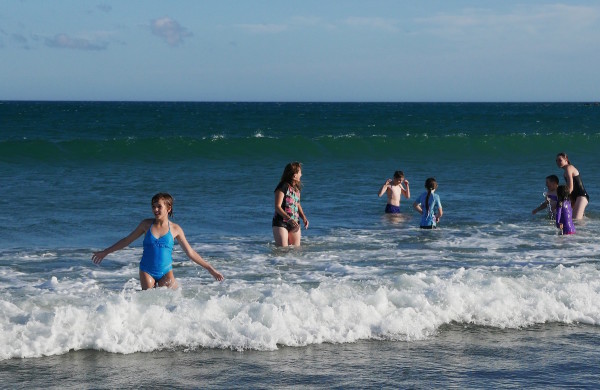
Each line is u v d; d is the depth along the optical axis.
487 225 13.24
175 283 7.53
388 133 50.56
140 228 7.48
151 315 6.25
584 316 7.11
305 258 9.95
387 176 21.81
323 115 95.94
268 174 21.72
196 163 25.12
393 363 5.83
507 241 11.55
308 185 19.20
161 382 5.34
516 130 55.56
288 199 11.02
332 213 14.56
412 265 9.48
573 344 6.41
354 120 76.25
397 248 10.87
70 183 18.61
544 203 14.04
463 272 8.22
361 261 9.78
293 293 6.98
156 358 5.80
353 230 12.59
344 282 7.70
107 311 6.17
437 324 6.77
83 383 5.26
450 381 5.47
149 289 6.94
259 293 7.02
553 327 6.89
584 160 28.38
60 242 11.09
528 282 7.77
